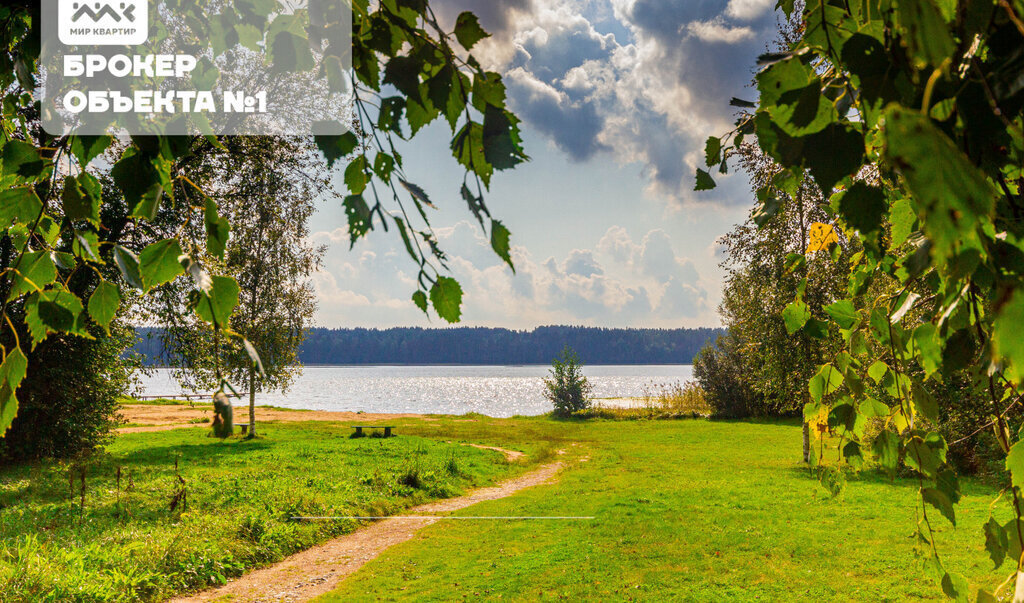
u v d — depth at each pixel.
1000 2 0.48
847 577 7.68
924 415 1.24
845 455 1.38
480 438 28.31
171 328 12.45
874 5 0.62
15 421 14.00
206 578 8.16
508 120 0.76
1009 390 1.04
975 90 0.52
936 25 0.39
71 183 1.04
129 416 33.59
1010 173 0.63
